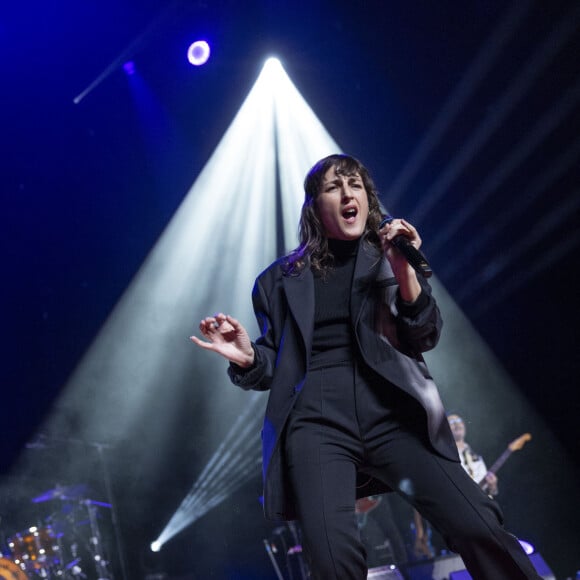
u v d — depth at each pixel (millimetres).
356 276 1940
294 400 1829
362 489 1928
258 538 9203
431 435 1751
